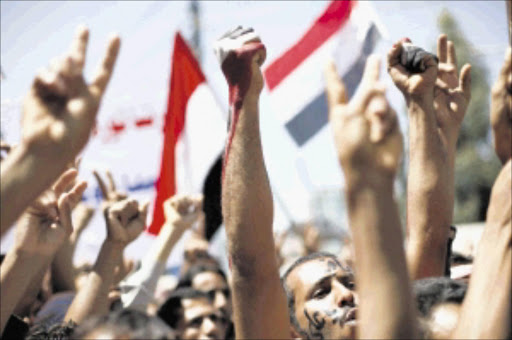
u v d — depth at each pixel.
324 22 6.36
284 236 6.82
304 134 6.71
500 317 1.94
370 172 1.78
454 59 3.44
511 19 2.33
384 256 1.79
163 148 6.49
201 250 6.00
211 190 5.84
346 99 1.83
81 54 1.83
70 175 2.81
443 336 2.40
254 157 2.68
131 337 2.55
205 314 5.06
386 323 1.78
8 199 1.76
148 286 4.51
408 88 3.14
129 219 3.81
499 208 1.99
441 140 3.14
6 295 2.39
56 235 2.48
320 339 3.31
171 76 6.61
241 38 2.69
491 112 2.08
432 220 3.09
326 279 3.36
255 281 2.67
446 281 2.61
